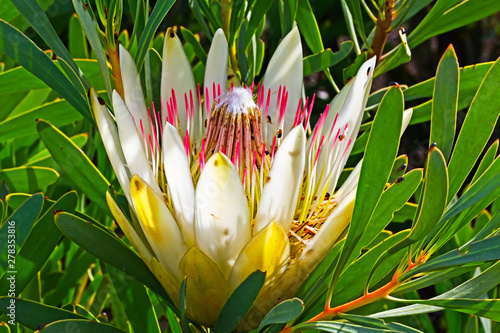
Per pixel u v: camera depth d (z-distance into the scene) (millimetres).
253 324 438
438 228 430
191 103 458
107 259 448
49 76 464
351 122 448
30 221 453
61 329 428
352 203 424
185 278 409
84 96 467
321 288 430
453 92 430
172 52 469
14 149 585
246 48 521
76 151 474
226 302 416
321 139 458
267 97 462
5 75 496
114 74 483
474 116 428
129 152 433
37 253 464
